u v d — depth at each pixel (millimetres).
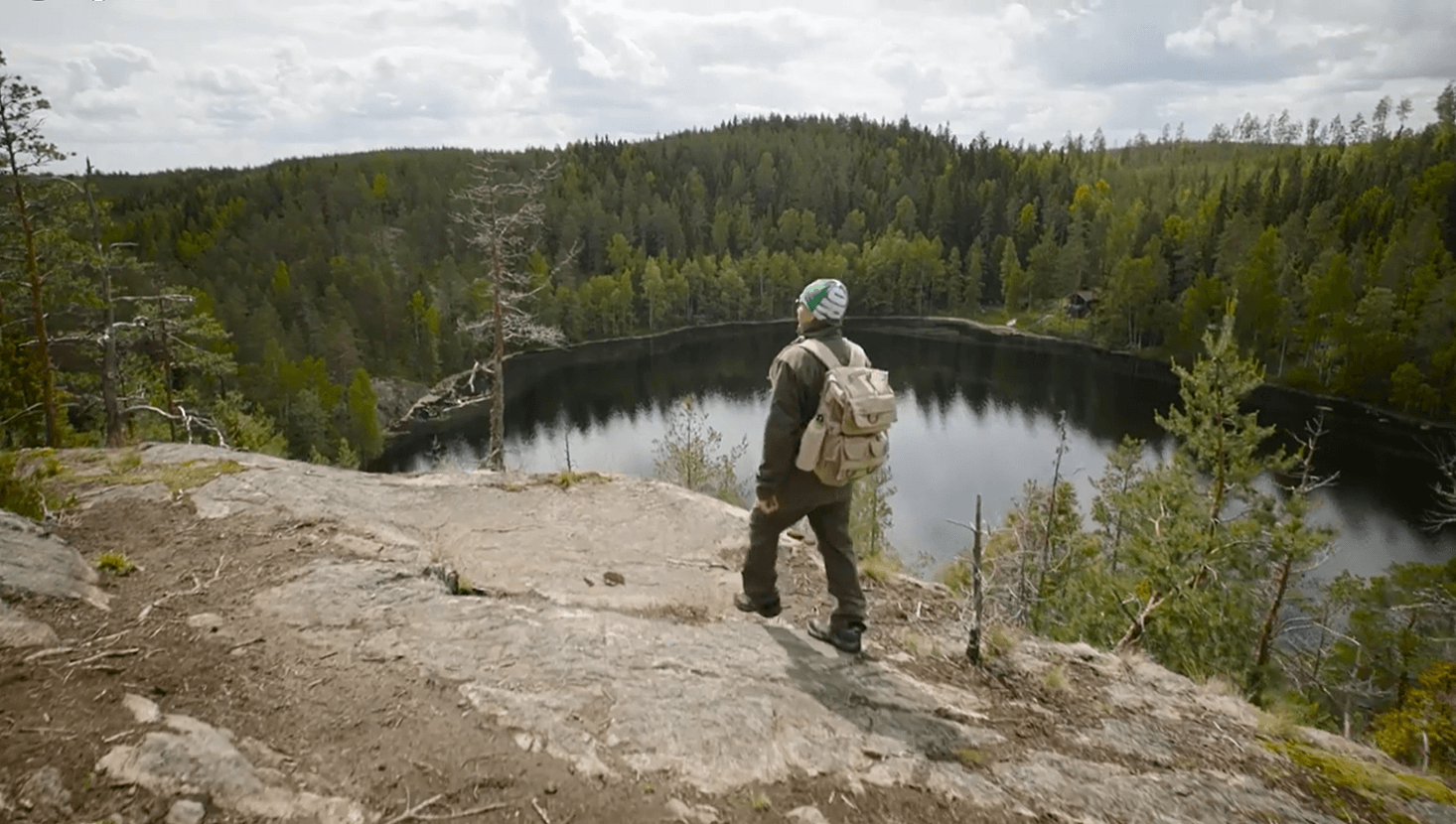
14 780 2020
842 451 3320
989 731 3236
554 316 86312
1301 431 49594
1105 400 59312
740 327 99688
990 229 123562
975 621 3877
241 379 52156
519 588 4324
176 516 4449
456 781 2479
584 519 5516
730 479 16734
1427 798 2928
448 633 3455
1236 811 2789
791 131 173125
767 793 2652
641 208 116625
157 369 20141
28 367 16281
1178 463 11938
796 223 124312
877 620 4379
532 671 3225
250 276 85000
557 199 115312
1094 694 3697
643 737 2867
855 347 3553
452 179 119500
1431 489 39375
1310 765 3123
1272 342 65312
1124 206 121375
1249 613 11031
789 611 4398
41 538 3438
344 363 64812
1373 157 117062
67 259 16000
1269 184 103188
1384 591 16969
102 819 1986
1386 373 55562
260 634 3191
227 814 2139
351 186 114812
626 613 4102
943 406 58656
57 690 2486
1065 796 2805
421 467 49406
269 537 4281
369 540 4453
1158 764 3078
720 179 141125
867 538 13859
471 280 83875
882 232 128125
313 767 2428
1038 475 42969
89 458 5504
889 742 3045
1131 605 11320
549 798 2469
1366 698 15859
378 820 2260
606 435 53531
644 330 96188
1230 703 3705
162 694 2619
